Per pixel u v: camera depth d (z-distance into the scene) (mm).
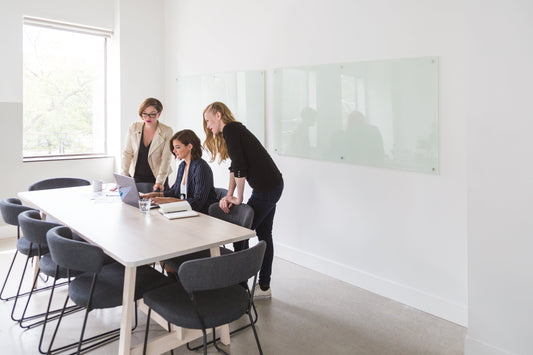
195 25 5332
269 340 2832
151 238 2490
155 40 5895
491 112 2467
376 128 3473
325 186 3945
